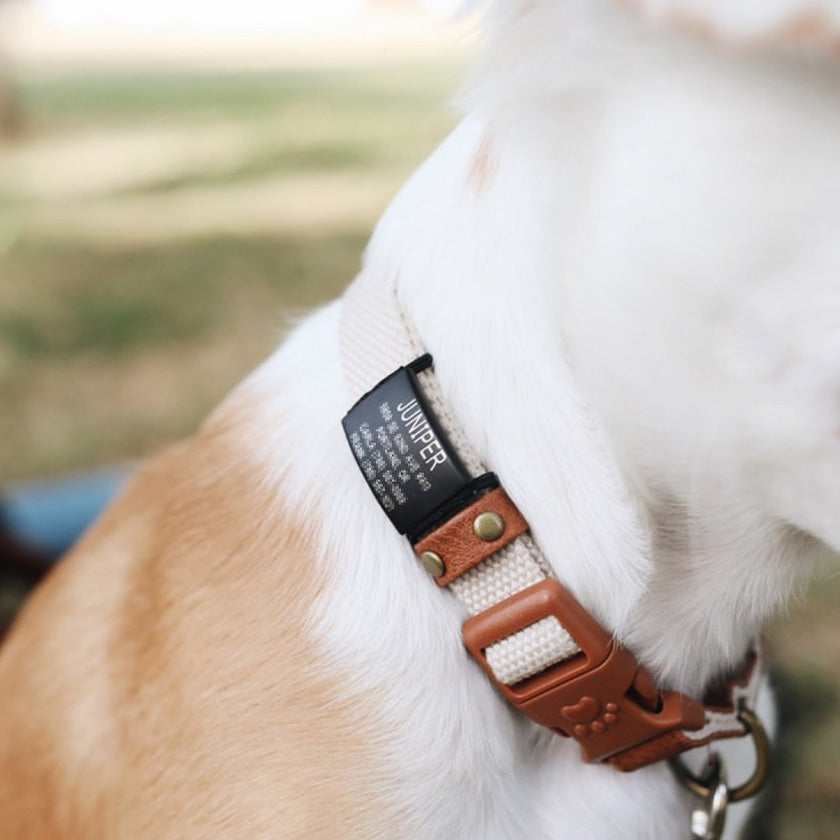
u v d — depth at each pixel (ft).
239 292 18.75
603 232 3.15
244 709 3.84
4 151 30.89
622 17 2.93
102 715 4.33
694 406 3.21
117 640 4.38
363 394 3.71
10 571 9.59
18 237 22.30
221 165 28.07
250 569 4.00
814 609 9.69
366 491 3.87
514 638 3.57
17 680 4.92
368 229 21.98
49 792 4.54
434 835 3.76
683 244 2.95
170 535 4.31
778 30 2.04
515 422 3.51
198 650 3.99
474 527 3.53
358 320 3.84
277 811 3.76
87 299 18.66
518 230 3.43
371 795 3.72
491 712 3.76
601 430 3.45
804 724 8.67
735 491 3.38
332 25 64.49
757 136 2.78
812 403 2.97
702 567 3.64
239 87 40.22
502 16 3.23
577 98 3.14
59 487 10.56
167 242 21.59
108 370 15.97
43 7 63.36
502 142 3.43
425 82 40.55
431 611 3.73
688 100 2.88
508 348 3.51
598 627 3.55
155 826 3.99
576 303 3.33
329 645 3.78
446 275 3.63
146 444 13.84
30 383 15.61
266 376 4.40
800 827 7.89
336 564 3.85
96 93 39.58
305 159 28.27
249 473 4.17
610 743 3.71
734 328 2.99
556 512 3.51
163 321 17.62
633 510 3.51
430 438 3.53
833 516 3.21
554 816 3.92
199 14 67.82
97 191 25.94
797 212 2.79
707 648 3.84
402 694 3.72
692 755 4.20
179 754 3.96
